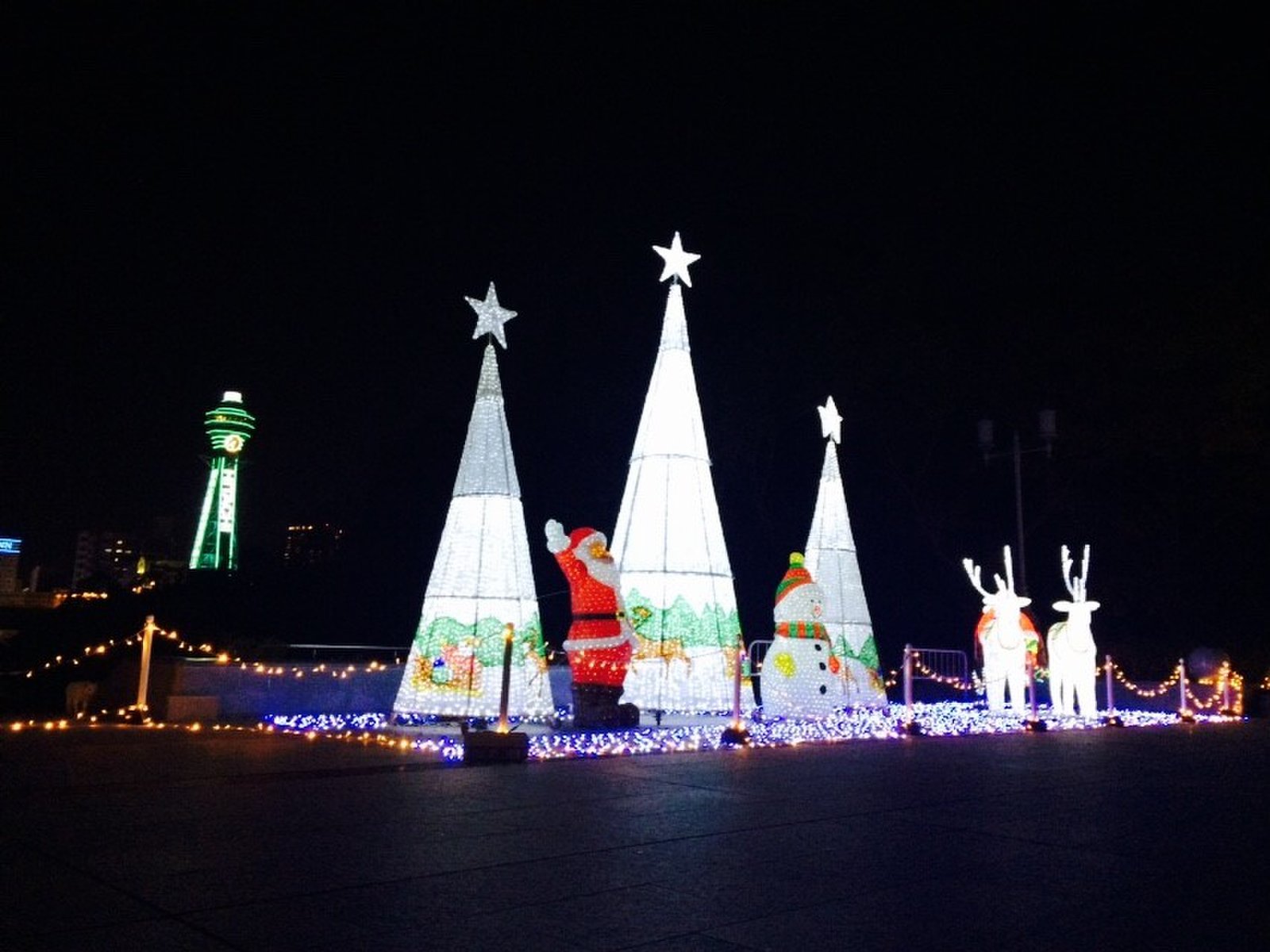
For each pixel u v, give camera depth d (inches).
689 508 679.1
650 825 294.5
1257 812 350.9
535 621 610.9
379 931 188.9
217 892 211.8
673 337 712.4
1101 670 1004.6
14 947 174.9
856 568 825.5
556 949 181.8
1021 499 1046.4
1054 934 199.6
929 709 878.4
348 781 361.7
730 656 667.4
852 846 275.4
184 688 600.7
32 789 330.3
